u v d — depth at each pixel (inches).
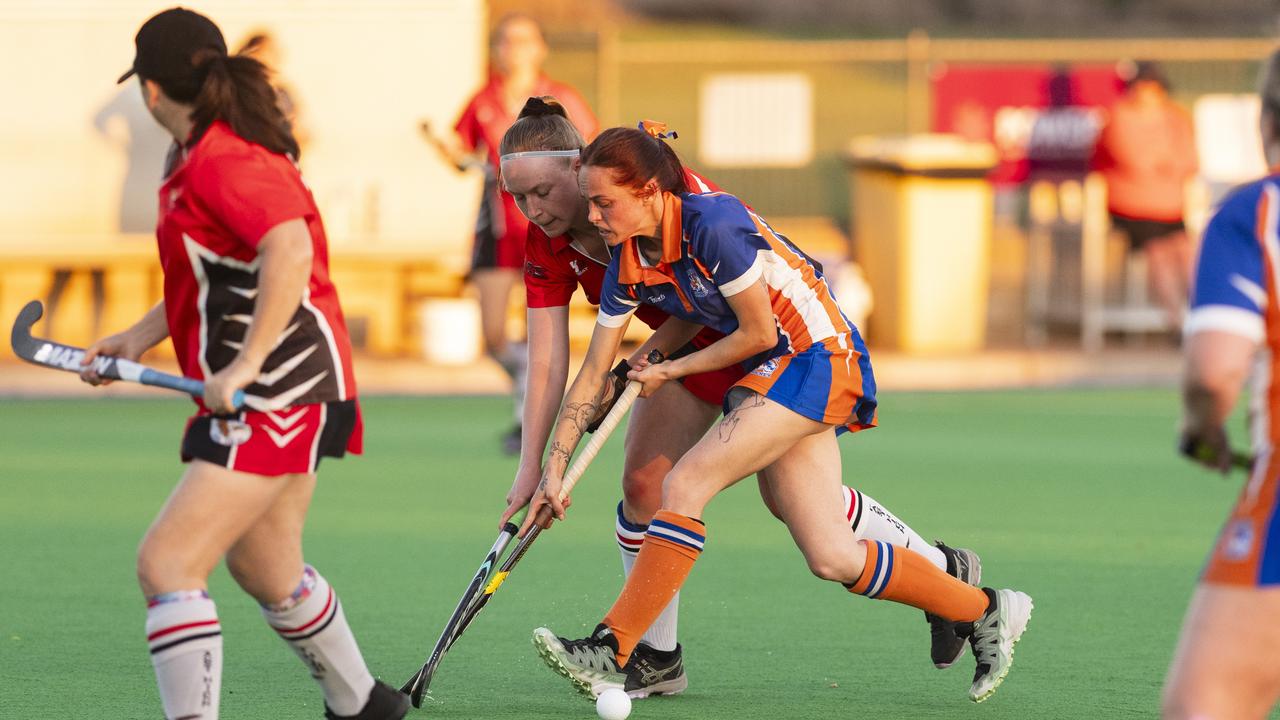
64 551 1013.8
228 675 721.0
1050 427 1622.8
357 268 2060.8
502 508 1186.0
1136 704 687.1
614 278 650.8
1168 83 2117.4
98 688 698.8
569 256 684.7
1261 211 439.2
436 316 2004.2
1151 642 798.5
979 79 2204.7
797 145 2425.0
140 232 2076.8
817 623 839.1
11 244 1940.2
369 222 2079.2
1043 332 2276.1
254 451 531.5
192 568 531.8
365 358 2039.9
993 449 1487.5
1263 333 439.2
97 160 2064.5
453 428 1605.6
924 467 1385.3
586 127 1460.4
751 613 861.2
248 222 518.9
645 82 3890.3
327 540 1059.3
